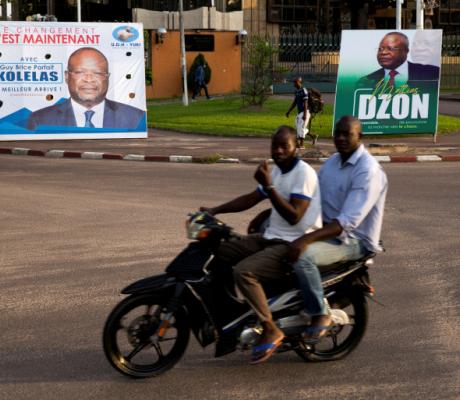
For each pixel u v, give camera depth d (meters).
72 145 23.20
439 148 21.69
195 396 5.44
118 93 25.09
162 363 5.83
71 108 24.86
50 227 11.18
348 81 22.58
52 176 16.92
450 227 11.16
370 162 5.81
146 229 10.97
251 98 33.22
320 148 21.47
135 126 25.25
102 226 11.21
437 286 8.17
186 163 19.50
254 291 5.56
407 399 5.39
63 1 49.97
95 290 7.96
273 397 5.42
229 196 13.92
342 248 5.80
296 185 5.73
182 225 11.24
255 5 50.66
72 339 6.57
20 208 12.77
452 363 6.06
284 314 5.78
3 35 24.23
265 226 6.19
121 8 47.34
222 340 5.65
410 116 22.88
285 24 51.62
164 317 5.63
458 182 15.75
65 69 24.77
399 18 28.31
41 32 24.47
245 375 5.83
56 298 7.70
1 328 6.83
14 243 10.15
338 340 6.50
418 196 13.91
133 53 25.08
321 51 47.72
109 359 5.66
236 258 5.69
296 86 21.53
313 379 5.75
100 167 18.64
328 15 52.94
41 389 5.56
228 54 45.56
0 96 24.42
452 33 56.31
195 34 44.72
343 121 5.87
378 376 5.81
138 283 5.66
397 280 8.39
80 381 5.70
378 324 6.96
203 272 5.54
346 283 5.93
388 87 22.72
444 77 51.38
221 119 29.16
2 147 22.70
